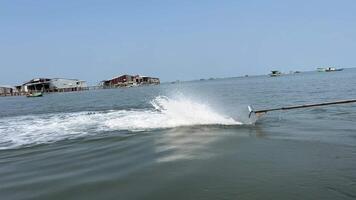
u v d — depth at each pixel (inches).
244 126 635.5
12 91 5654.5
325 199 289.3
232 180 340.8
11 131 692.1
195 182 340.8
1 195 337.1
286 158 404.8
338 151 423.2
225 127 626.8
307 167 367.2
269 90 1979.6
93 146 521.3
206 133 573.9
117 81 6569.9
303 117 725.9
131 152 472.4
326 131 553.6
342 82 2358.5
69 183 359.3
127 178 363.6
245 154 430.0
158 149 478.6
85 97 2687.0
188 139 531.5
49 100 2568.9
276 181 332.2
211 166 386.6
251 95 1620.3
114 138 567.2
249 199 297.6
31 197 328.2
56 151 504.4
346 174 340.5
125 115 832.9
